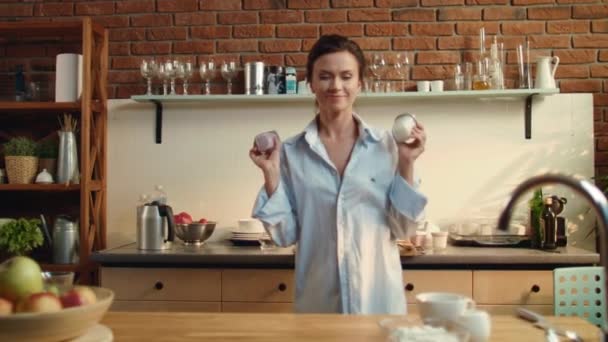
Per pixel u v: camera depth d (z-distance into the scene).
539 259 2.22
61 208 2.98
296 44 2.97
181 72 2.81
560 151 2.83
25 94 2.93
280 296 2.32
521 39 2.89
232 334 1.07
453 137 2.87
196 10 3.02
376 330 1.10
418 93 2.68
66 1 3.06
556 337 1.01
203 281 2.35
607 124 2.86
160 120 2.96
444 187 2.86
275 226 1.72
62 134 2.73
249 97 2.76
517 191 0.83
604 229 0.77
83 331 0.93
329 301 1.70
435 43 2.92
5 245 2.54
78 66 2.75
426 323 0.97
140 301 2.36
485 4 2.91
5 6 3.08
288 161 1.76
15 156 2.68
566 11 2.89
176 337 1.05
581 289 1.68
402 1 2.94
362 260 1.67
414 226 1.67
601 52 2.88
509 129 2.85
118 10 3.05
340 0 2.96
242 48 2.99
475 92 2.65
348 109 1.73
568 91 2.87
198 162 2.96
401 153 1.61
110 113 3.00
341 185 1.68
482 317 0.98
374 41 2.94
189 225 2.64
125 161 2.98
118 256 2.33
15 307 0.92
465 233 2.66
